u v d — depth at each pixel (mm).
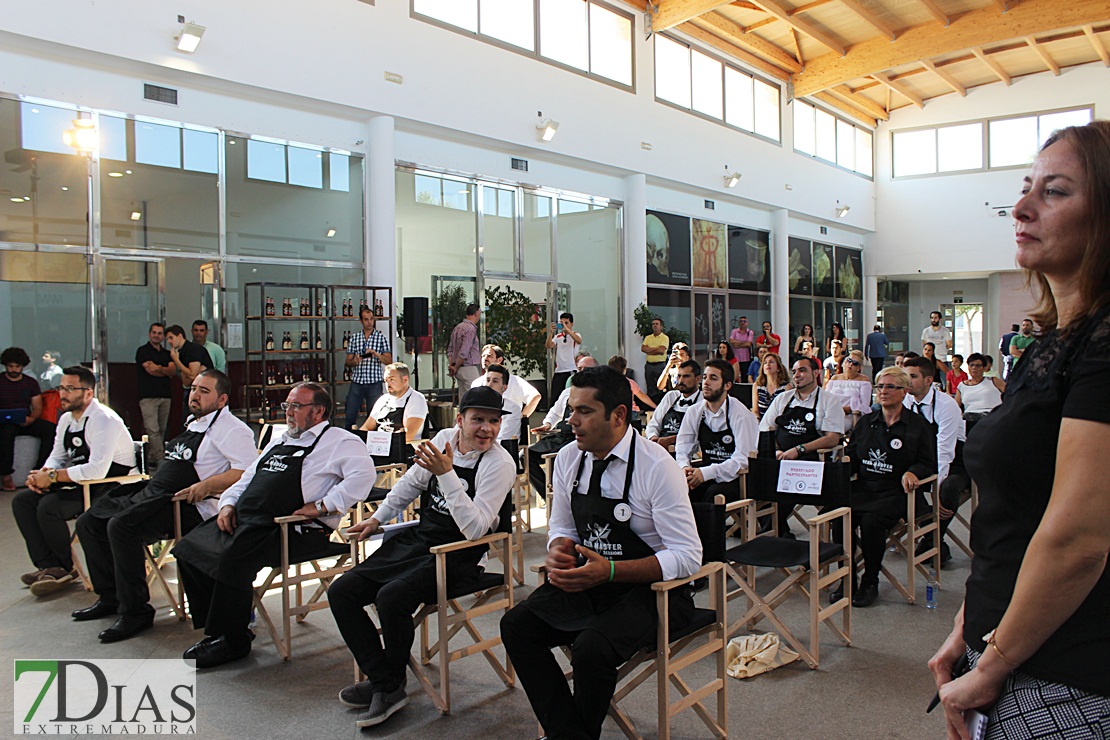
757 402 6922
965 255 17984
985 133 17594
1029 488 1092
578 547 2303
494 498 3025
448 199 9906
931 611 3898
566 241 11617
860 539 4027
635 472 2443
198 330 7535
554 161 11203
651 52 12477
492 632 3592
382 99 8719
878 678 3068
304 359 8250
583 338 11914
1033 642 1024
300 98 8094
